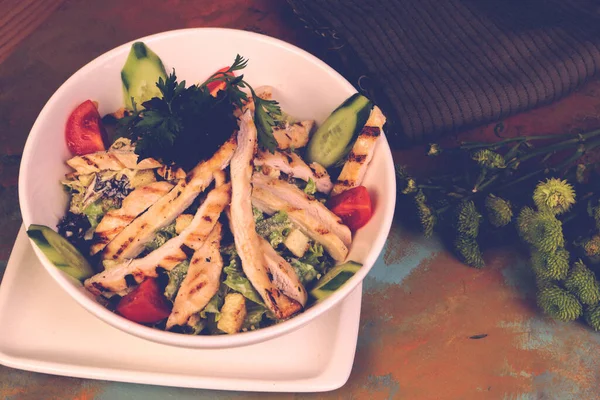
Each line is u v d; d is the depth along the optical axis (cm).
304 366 61
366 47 74
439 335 69
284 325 55
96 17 76
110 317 54
